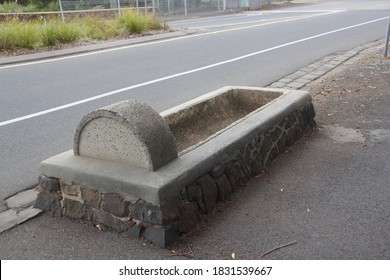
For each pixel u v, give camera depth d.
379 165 4.29
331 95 6.76
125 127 3.27
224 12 28.78
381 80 7.47
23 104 7.16
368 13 21.12
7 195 4.08
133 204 3.17
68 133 5.75
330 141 4.94
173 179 3.13
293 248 3.04
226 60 10.29
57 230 3.38
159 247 3.10
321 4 32.09
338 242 3.09
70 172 3.42
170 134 3.42
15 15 17.05
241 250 3.05
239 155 3.88
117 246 3.14
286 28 16.03
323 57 10.11
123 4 22.39
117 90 7.84
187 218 3.25
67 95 7.62
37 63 10.68
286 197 3.73
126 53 11.70
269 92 5.38
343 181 3.98
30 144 5.39
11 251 3.14
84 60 10.88
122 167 3.33
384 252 2.96
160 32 15.69
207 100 5.17
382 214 3.42
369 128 5.30
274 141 4.47
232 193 3.77
